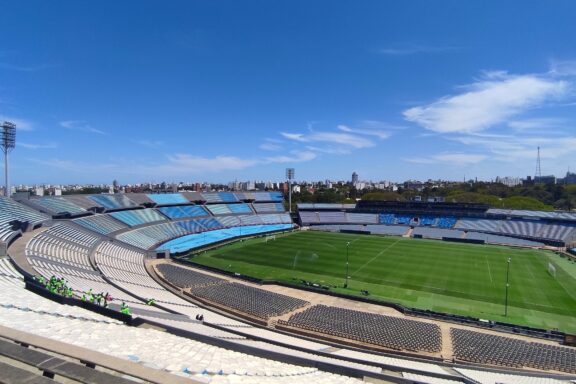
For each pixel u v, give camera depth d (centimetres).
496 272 8094
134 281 6506
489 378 3294
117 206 12631
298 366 2586
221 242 11469
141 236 10862
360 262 9012
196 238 11825
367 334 4694
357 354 3938
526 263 9019
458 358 4069
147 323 2942
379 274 7894
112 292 4981
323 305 5884
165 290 6450
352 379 2456
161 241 11081
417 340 4550
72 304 3169
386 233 13950
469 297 6431
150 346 2073
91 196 12294
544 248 11125
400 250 10594
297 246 11100
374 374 2689
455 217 14738
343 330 4803
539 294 6606
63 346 798
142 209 13200
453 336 4694
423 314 5547
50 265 5512
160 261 9050
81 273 5778
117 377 639
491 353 4181
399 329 4894
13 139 8888
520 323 5338
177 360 1877
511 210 14062
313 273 7988
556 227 12556
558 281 7425
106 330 2278
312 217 16338
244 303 5841
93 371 657
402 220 15412
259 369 2120
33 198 10138
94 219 10650
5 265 4878
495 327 5097
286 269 8325
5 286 3391
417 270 8238
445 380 3073
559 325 5266
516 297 6431
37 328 1986
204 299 5991
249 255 9788
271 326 5012
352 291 6738
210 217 14838
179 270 7962
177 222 13162
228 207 16212
